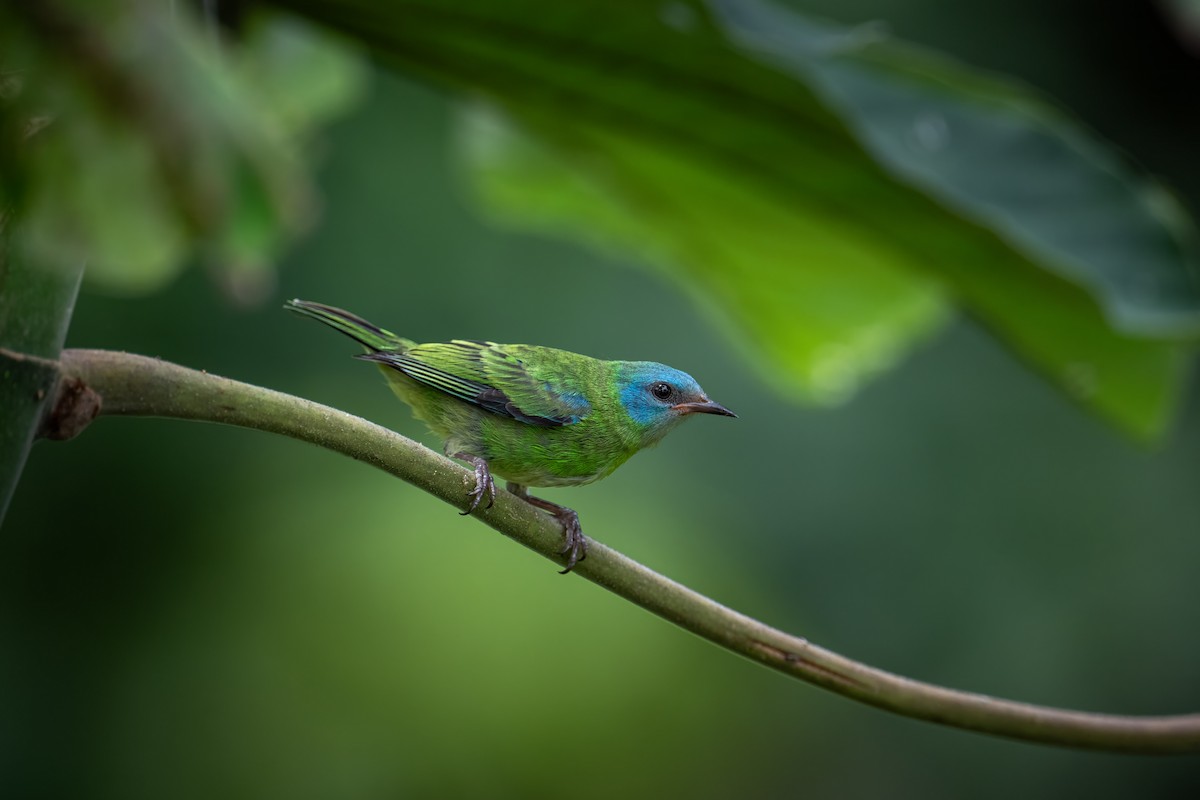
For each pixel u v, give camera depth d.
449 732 12.15
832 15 13.60
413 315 13.17
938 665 13.62
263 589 12.32
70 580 12.41
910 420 13.90
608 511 12.73
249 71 5.27
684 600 4.29
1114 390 6.18
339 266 13.02
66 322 3.13
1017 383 14.10
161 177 1.74
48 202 1.74
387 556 12.17
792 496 13.45
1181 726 4.47
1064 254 5.88
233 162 1.76
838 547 13.43
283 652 12.21
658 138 5.81
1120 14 14.27
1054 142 6.09
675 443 13.37
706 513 13.13
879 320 7.49
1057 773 14.14
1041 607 13.76
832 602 13.37
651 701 12.52
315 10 5.02
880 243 5.98
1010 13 14.28
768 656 4.32
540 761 12.32
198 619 12.37
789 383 8.05
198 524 12.62
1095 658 13.73
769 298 7.44
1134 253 5.92
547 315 13.34
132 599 12.45
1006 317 6.02
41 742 12.09
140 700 12.22
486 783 12.30
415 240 13.28
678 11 4.70
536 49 5.05
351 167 13.19
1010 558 13.74
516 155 7.71
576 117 5.73
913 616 13.55
